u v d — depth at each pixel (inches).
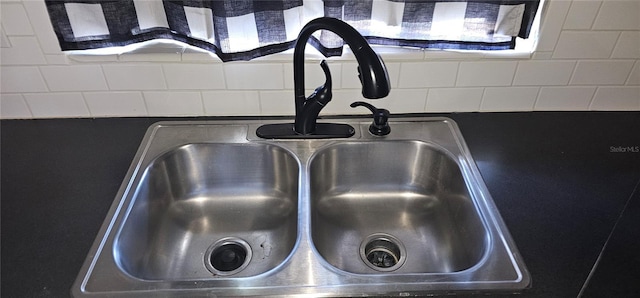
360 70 28.7
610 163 36.2
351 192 39.8
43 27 35.4
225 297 24.3
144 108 41.1
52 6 33.8
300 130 37.7
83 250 27.9
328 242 35.5
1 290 25.1
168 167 37.0
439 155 37.3
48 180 34.2
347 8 35.7
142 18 36.1
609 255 22.6
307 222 29.9
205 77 38.8
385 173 39.6
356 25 36.7
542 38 37.9
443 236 35.4
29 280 25.7
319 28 30.3
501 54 38.8
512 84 40.8
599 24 36.9
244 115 41.8
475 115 42.4
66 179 34.3
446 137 38.6
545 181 34.0
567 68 39.9
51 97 39.9
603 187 33.4
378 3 35.6
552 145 38.4
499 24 36.6
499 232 28.7
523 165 35.8
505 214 30.7
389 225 37.4
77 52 37.5
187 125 39.9
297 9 35.8
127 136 39.3
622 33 37.4
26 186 33.6
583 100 42.4
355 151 38.1
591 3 35.8
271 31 36.2
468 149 37.1
